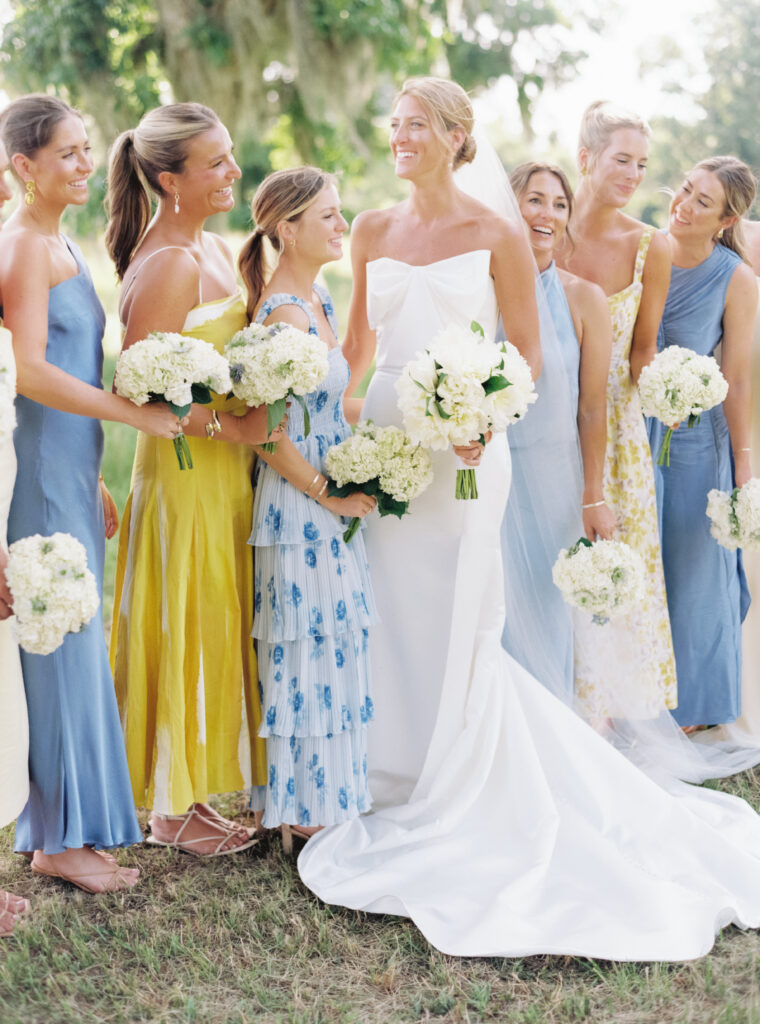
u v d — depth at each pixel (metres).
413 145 2.90
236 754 2.95
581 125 3.36
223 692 2.91
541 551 3.18
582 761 2.98
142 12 9.70
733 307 3.50
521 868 2.80
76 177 2.59
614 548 3.00
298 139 11.37
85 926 2.69
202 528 2.85
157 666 2.91
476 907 2.69
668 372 3.11
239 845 3.04
